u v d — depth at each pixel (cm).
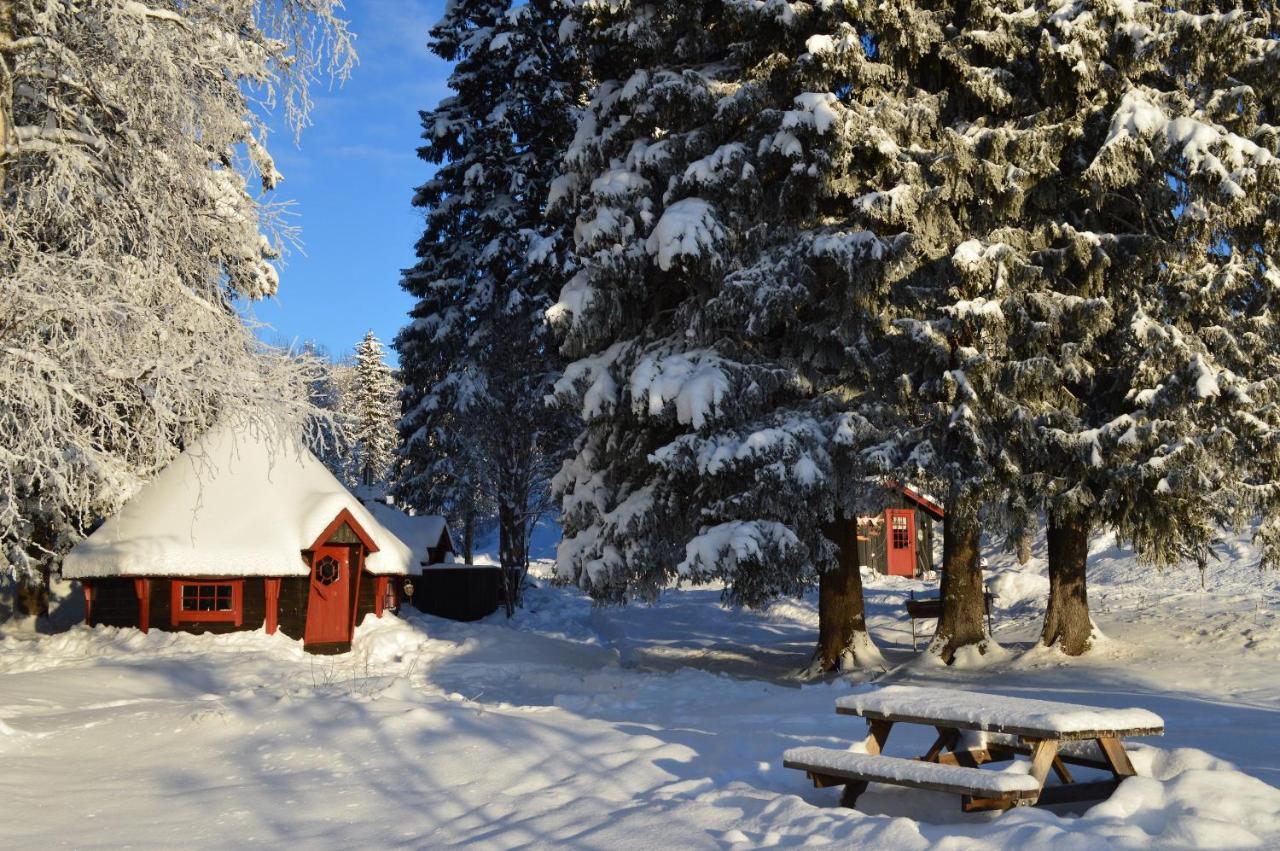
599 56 2283
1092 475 1841
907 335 1909
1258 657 1775
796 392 2016
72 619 2781
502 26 3619
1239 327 1878
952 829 561
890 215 1836
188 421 1561
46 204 1506
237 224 1644
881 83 1953
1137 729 626
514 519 3416
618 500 2148
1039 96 2008
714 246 1909
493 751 876
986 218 1955
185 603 2383
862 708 712
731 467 1823
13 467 1420
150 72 1501
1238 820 527
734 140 2125
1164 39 1822
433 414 3725
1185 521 1836
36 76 1550
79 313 1359
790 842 573
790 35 1972
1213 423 1780
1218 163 1712
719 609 3516
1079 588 2019
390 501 5103
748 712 1266
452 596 3347
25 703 1382
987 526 1967
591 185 2177
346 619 2500
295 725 1033
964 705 658
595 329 2119
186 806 773
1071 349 1847
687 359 1958
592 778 773
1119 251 1923
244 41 1598
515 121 3641
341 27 1584
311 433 1658
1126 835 505
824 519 1984
